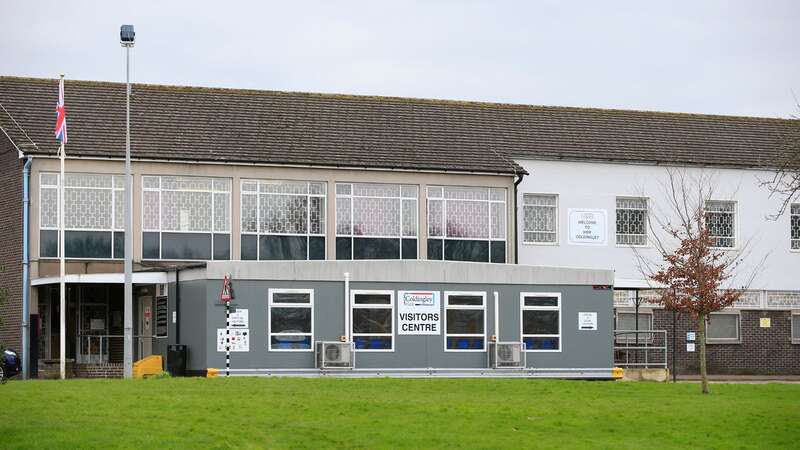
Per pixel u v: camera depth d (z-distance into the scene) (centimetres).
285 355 3450
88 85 4497
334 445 1991
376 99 4925
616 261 4847
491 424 2248
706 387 2958
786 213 5078
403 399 2556
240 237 4250
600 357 3778
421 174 4462
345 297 3512
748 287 4909
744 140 5212
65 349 3984
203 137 4353
